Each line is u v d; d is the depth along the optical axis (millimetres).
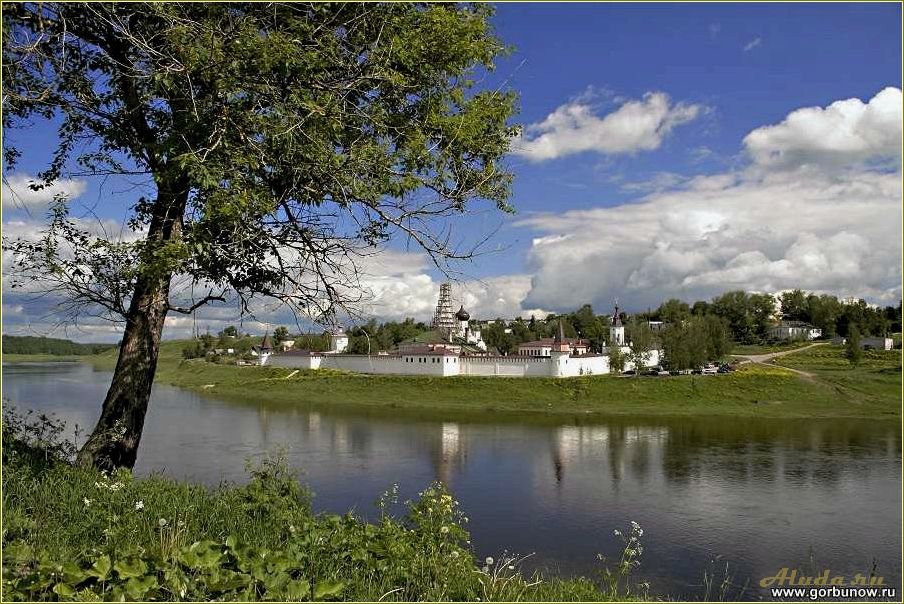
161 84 8086
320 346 88125
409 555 6809
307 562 6297
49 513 6852
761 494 25375
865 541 19188
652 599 9719
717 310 135625
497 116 10195
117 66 8914
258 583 5570
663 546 18469
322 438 40406
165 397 68500
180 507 7457
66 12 8102
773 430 45531
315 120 8367
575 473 29688
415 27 9680
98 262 9203
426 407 62031
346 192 8930
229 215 7773
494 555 17312
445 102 10039
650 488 26375
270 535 7125
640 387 66375
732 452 36062
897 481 27906
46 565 5121
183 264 8242
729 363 89750
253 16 8414
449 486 26516
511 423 50188
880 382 65625
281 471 10141
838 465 31781
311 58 8195
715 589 15008
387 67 9055
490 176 9719
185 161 7473
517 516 21750
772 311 136250
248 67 7941
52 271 8773
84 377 79625
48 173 10234
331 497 23703
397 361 83000
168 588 5215
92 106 9008
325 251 9602
